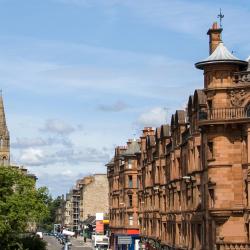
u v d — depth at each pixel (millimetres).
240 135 53781
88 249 148000
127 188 124500
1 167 84500
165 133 82188
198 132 61531
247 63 54938
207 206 56375
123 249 127625
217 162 54062
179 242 72375
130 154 124250
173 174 74812
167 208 80188
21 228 80312
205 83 56000
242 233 53000
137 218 122938
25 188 83688
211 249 56625
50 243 178125
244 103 53500
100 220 168375
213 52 56375
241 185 53500
